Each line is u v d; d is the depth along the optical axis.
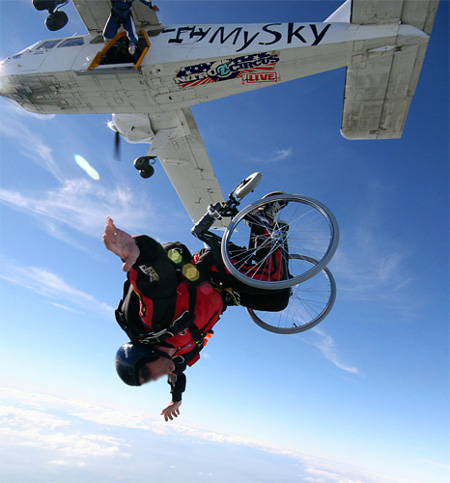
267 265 2.46
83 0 10.84
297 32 10.21
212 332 2.30
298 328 2.77
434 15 9.54
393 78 10.52
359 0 9.58
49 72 11.52
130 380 1.82
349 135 12.32
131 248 1.49
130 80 11.22
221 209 2.54
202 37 10.83
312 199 2.50
